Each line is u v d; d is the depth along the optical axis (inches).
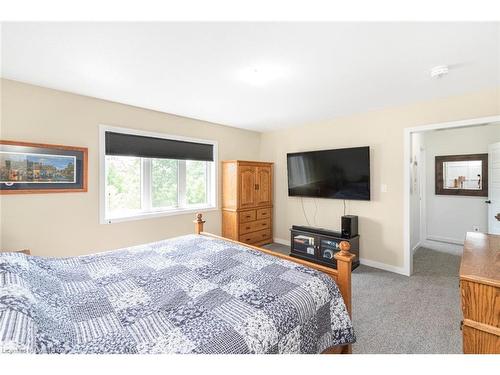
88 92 105.6
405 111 123.4
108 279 59.2
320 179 153.3
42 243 100.2
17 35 62.9
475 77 90.2
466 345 42.4
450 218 183.0
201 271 63.9
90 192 112.0
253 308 46.1
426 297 100.1
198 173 161.3
